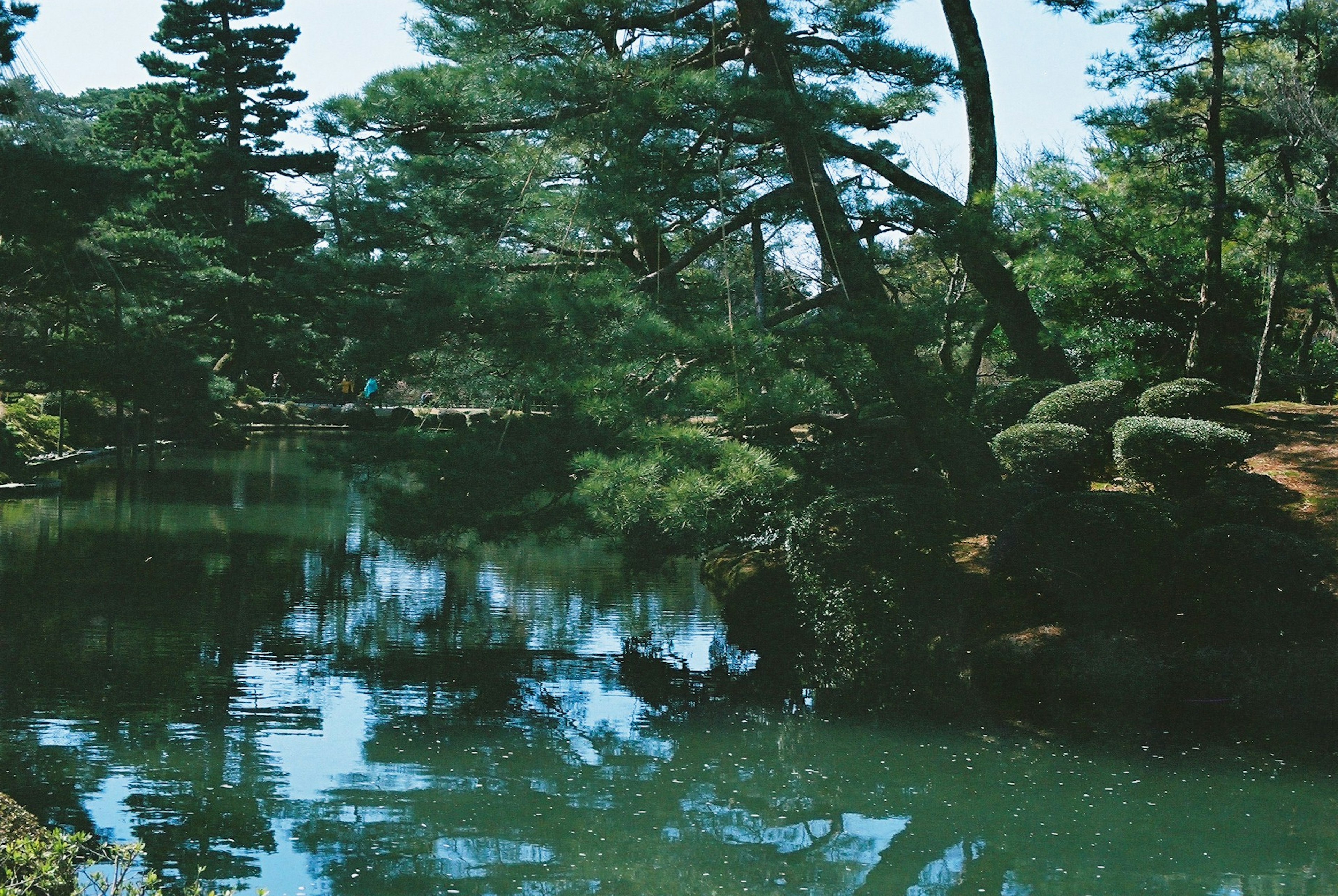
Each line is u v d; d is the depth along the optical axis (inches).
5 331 1280.8
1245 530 471.5
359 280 667.4
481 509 500.7
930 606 494.3
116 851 225.0
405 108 622.2
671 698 464.1
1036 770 388.8
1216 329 805.2
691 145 592.4
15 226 1014.4
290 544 783.1
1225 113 806.5
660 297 623.2
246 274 1619.1
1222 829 339.6
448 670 488.1
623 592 667.4
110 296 1370.6
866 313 542.3
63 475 1145.4
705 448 456.8
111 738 378.3
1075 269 757.9
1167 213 763.4
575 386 491.2
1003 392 713.6
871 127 695.1
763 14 602.5
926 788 372.5
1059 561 478.6
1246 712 451.5
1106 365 952.3
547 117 606.9
